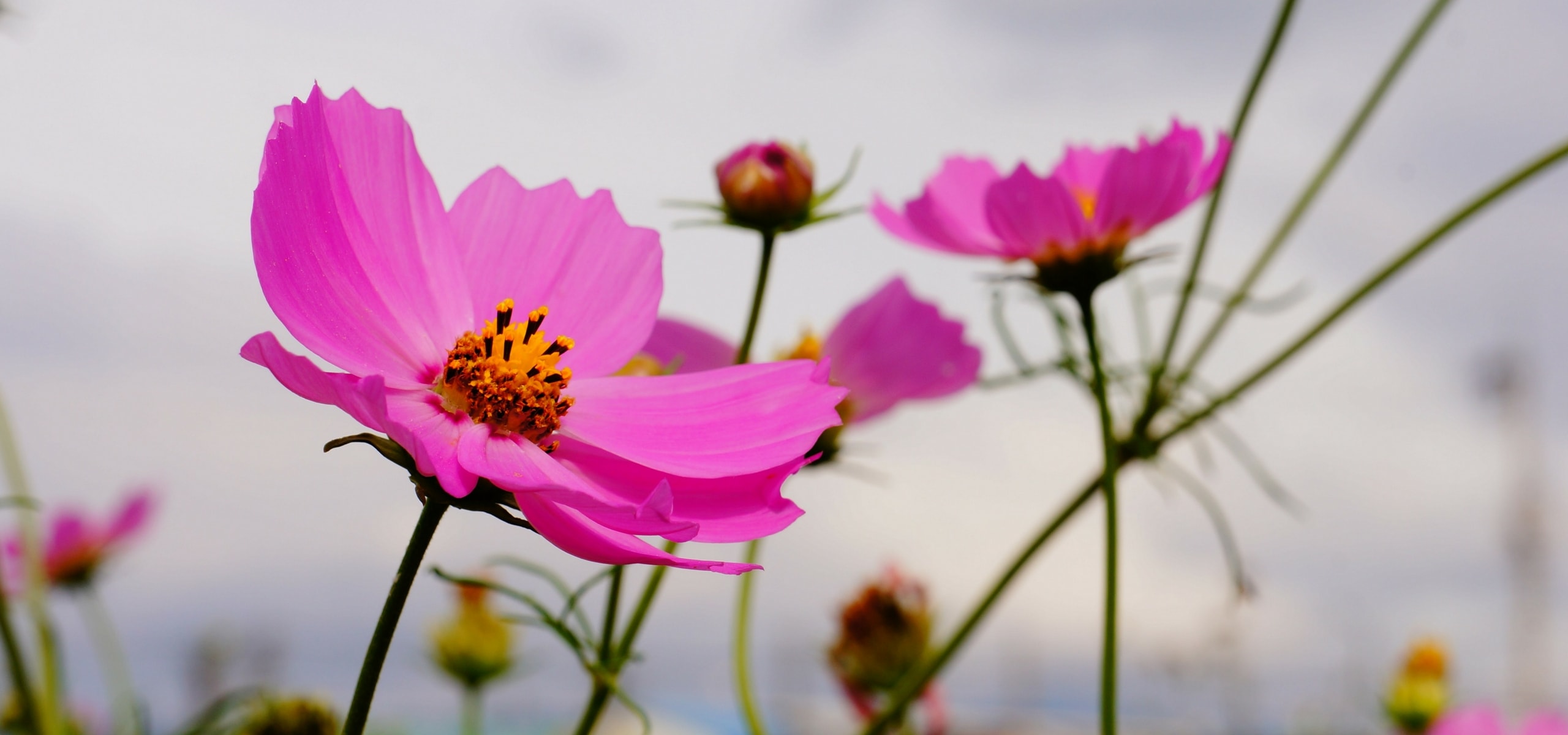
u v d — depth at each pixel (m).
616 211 0.28
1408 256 0.34
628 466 0.26
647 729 0.28
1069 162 0.36
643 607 0.29
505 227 0.28
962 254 0.35
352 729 0.22
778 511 0.25
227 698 0.34
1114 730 0.29
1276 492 0.34
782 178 0.32
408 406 0.25
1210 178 0.32
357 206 0.25
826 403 0.25
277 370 0.22
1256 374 0.35
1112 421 0.31
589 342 0.27
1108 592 0.30
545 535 0.23
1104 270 0.33
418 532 0.22
